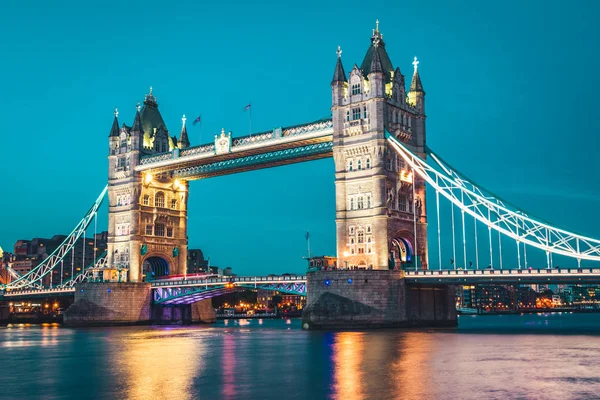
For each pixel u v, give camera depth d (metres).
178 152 142.25
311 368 56.81
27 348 83.94
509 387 45.53
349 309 104.12
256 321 196.75
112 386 49.22
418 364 57.72
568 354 65.44
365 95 114.31
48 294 167.12
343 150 115.19
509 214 103.19
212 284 136.50
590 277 91.94
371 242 110.81
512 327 134.00
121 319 144.62
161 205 155.25
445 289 118.19
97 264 163.00
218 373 55.12
